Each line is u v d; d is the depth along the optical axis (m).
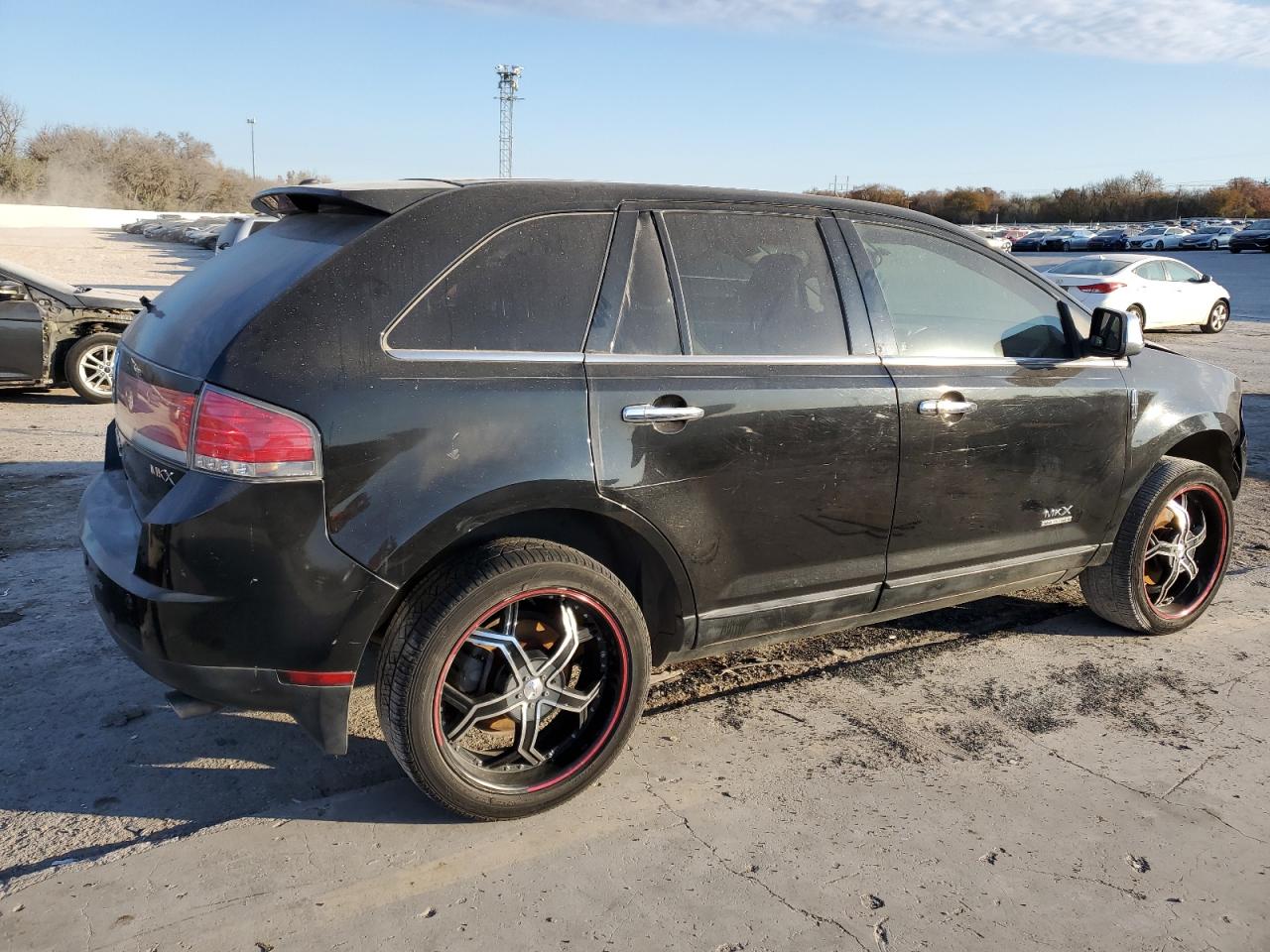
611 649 2.96
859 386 3.26
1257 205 100.25
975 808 3.01
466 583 2.64
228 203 86.31
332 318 2.54
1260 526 6.22
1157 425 4.09
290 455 2.44
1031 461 3.71
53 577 4.66
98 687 3.62
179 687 2.58
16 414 8.67
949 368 3.51
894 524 3.41
